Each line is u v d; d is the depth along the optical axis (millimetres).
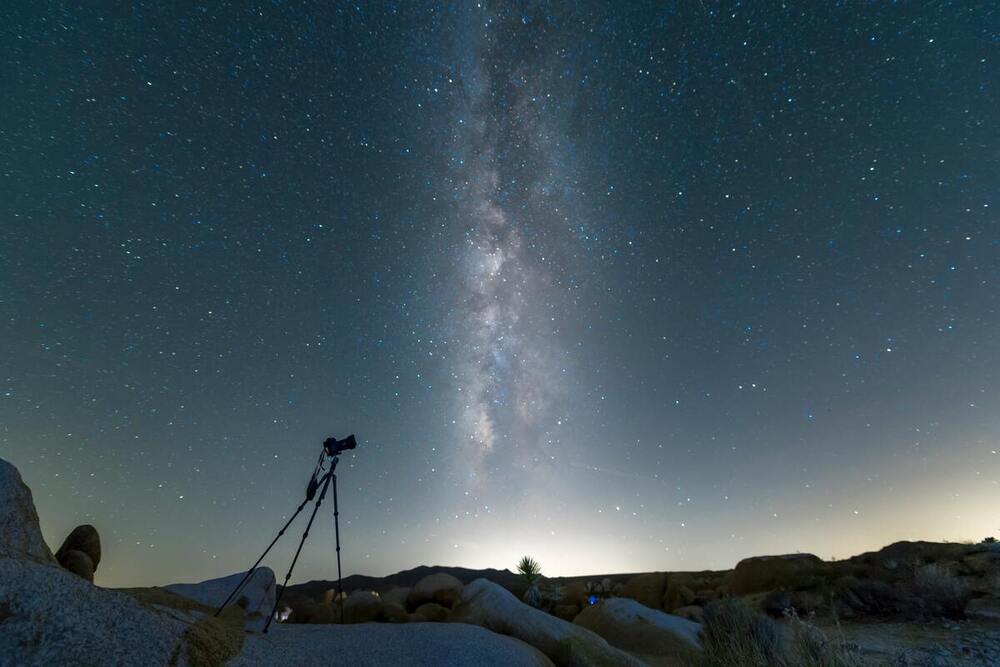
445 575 19562
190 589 8164
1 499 4652
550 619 9961
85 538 7582
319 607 14844
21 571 4062
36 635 3727
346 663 5781
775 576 18281
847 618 13406
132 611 4457
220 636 5094
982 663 8406
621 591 22562
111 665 3836
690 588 21438
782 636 7938
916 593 13570
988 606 12180
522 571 22000
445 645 6633
